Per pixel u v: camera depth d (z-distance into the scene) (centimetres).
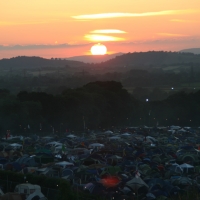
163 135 18312
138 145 14338
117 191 7825
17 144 14138
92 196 7431
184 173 9675
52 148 13512
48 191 7712
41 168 9881
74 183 8431
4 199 7375
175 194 7781
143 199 7512
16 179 8550
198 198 7375
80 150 12825
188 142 15888
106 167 9712
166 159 11344
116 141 15300
